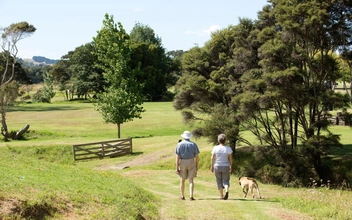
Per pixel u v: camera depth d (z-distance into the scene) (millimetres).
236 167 27516
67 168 13977
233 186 20891
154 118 56375
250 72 26922
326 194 15789
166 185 19719
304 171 24453
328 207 11734
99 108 40281
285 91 24625
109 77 39906
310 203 12188
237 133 27391
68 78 135000
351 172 24406
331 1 24562
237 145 30344
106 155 32281
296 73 24125
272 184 24375
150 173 24750
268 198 14031
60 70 134000
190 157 12023
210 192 17328
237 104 26922
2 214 6770
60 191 8781
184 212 9938
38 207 7449
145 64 100125
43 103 101000
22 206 7207
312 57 26922
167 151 32969
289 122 29594
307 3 24531
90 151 31672
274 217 9961
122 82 39594
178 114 61719
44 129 44781
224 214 9883
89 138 39812
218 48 32312
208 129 27688
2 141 39031
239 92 28562
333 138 24891
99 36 40062
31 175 10367
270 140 27203
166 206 10766
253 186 13891
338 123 41781
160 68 108312
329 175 24828
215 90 30062
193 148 12039
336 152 28469
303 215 10578
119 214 8211
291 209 11383
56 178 10617
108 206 8695
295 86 24438
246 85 26062
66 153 32125
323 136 25094
